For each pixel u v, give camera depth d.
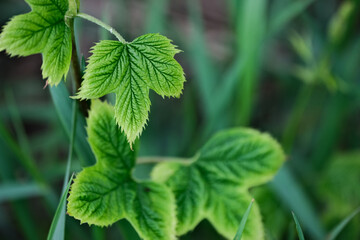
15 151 0.45
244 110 0.56
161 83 0.29
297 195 0.49
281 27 0.75
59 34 0.29
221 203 0.34
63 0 0.29
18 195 0.48
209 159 0.35
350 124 0.75
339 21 0.52
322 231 0.49
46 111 0.72
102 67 0.28
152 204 0.33
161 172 0.35
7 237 0.63
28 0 0.28
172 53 0.29
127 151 0.33
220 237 0.50
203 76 0.63
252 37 0.55
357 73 0.74
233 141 0.35
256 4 0.55
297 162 0.66
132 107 0.29
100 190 0.32
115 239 0.56
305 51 0.57
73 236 0.54
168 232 0.32
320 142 0.65
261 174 0.35
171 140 0.71
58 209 0.33
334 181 0.56
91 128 0.33
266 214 0.50
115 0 0.70
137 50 0.29
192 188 0.34
